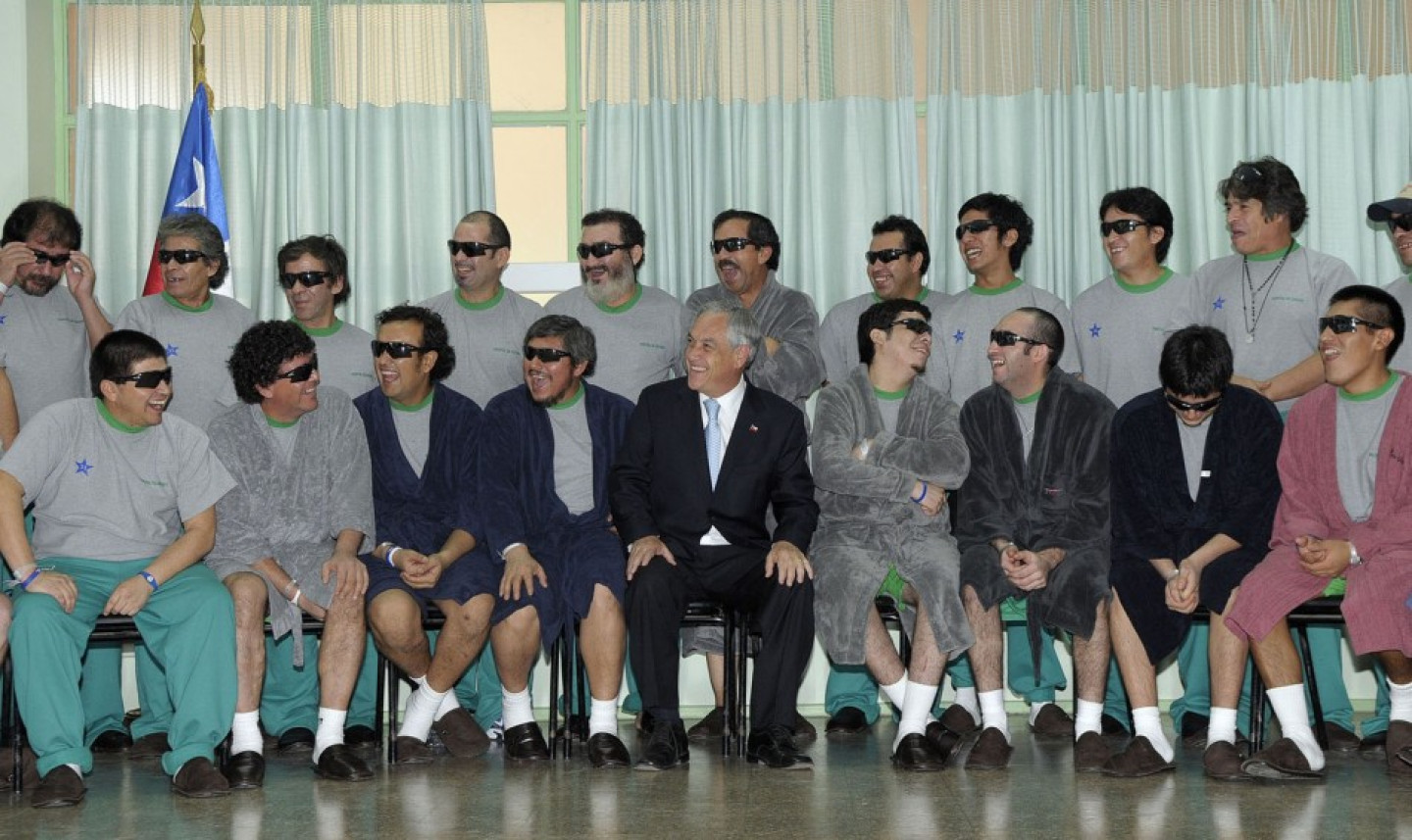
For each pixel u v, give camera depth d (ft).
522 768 14.62
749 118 19.48
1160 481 14.88
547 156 20.03
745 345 15.23
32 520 15.87
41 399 16.53
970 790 13.32
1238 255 17.15
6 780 14.08
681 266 19.34
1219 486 14.76
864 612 14.78
